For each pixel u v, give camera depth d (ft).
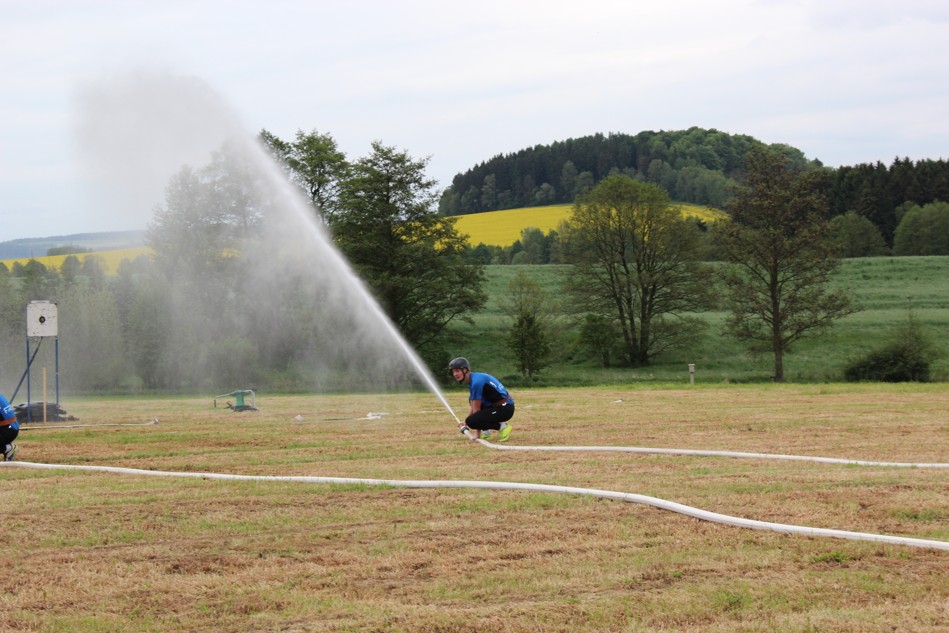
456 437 48.16
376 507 27.66
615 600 18.51
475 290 156.97
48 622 17.48
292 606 18.31
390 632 16.89
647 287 186.70
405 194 152.76
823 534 23.86
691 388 109.81
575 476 33.53
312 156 147.95
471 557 21.88
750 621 17.34
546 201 402.72
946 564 21.17
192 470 36.73
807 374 154.40
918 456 39.68
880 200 333.21
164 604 18.54
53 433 52.80
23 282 142.61
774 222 159.94
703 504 27.78
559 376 162.81
